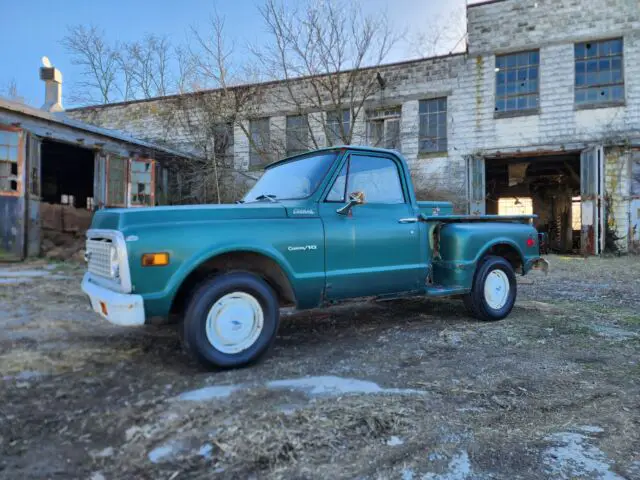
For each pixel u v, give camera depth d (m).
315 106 16.58
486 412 2.59
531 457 2.11
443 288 4.54
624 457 2.11
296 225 3.60
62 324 4.64
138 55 25.38
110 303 2.96
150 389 2.90
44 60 13.93
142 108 18.62
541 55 14.23
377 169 4.23
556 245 21.22
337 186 3.90
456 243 4.60
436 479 1.93
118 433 2.31
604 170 13.42
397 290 4.24
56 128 11.30
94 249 3.52
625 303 5.98
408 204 4.39
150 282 3.01
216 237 3.24
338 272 3.78
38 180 10.91
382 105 16.08
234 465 2.01
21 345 3.89
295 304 3.67
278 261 3.45
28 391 2.87
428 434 2.31
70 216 12.34
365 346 3.94
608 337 4.21
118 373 3.21
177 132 17.83
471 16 15.03
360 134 15.97
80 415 2.52
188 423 2.40
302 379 3.09
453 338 4.16
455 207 14.72
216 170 14.93
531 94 14.45
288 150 16.69
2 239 10.02
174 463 2.03
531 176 19.94
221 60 15.57
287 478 1.92
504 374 3.22
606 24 13.55
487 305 4.84
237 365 3.29
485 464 2.05
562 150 13.99
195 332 3.13
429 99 15.62
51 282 7.37
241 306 3.34
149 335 4.28
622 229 13.45
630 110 13.34
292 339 4.19
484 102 14.91
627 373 3.24
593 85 13.80
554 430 2.38
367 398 2.72
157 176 15.14
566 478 1.94
